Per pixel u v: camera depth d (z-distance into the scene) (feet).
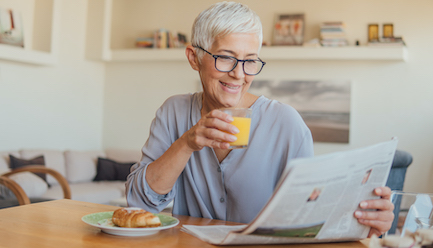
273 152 4.17
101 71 19.94
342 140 16.39
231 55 3.81
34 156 15.52
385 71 16.03
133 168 4.44
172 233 3.41
